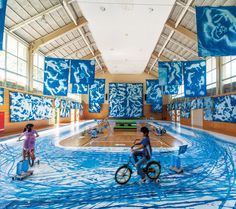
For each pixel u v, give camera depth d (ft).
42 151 29.73
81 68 50.83
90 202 13.69
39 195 14.76
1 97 44.91
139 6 39.55
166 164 22.98
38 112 63.67
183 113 89.30
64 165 22.44
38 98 63.46
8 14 44.14
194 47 67.10
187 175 19.19
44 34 58.85
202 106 67.72
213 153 28.71
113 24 47.75
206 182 17.40
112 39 57.67
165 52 85.20
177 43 69.77
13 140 38.40
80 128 65.51
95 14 42.93
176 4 48.91
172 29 58.80
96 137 44.06
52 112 79.00
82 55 88.99
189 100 81.35
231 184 16.96
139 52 70.69
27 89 59.11
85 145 34.53
